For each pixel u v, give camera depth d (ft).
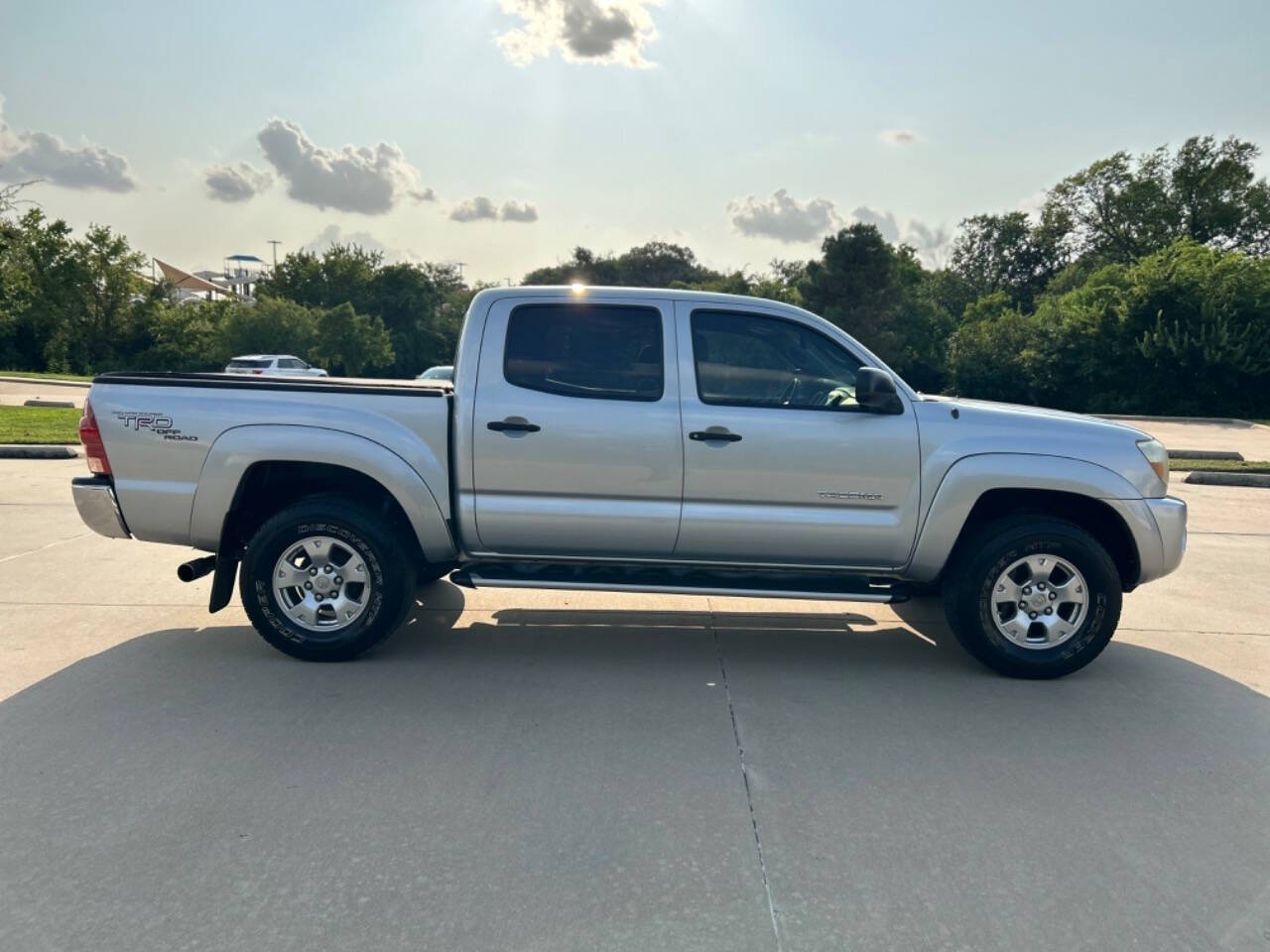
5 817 10.39
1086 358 126.72
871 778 11.75
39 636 17.17
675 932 8.52
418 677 15.33
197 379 15.93
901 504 15.62
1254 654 17.38
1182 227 173.88
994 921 8.75
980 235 226.17
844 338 16.07
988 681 15.69
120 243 187.32
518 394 15.66
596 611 19.77
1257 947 8.45
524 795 11.10
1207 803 11.22
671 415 15.56
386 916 8.68
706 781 11.57
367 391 15.78
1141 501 15.56
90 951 8.13
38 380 109.40
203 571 16.24
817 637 18.25
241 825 10.28
